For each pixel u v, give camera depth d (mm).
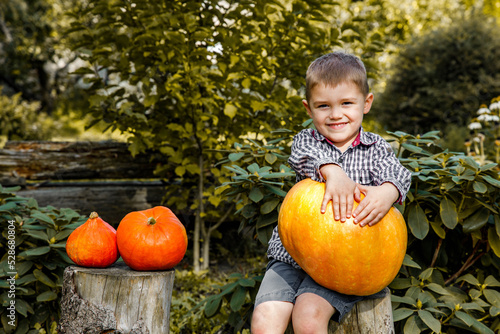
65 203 4188
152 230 1995
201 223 4098
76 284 1947
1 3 12344
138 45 3611
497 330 2195
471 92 7852
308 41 3656
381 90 10047
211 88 3600
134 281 1911
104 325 1885
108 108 3791
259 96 3689
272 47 3666
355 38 3750
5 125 7871
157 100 3605
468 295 2268
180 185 4301
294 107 3752
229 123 3906
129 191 4355
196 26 3395
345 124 1754
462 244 2434
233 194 2354
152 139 3980
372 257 1521
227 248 4668
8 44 12625
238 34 3455
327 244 1519
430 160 2266
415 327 1912
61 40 13016
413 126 8508
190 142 3861
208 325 2719
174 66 3615
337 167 1645
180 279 3744
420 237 2080
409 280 2158
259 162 2709
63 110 14500
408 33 12484
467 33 8312
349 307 1673
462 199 2160
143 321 1920
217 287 2428
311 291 1679
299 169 1847
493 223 2180
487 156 4996
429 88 8258
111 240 2070
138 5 3453
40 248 2381
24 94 13836
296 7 3488
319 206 1560
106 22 3545
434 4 12945
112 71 3777
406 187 1704
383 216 1566
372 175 1810
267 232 2279
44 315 2500
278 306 1705
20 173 4227
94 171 4344
